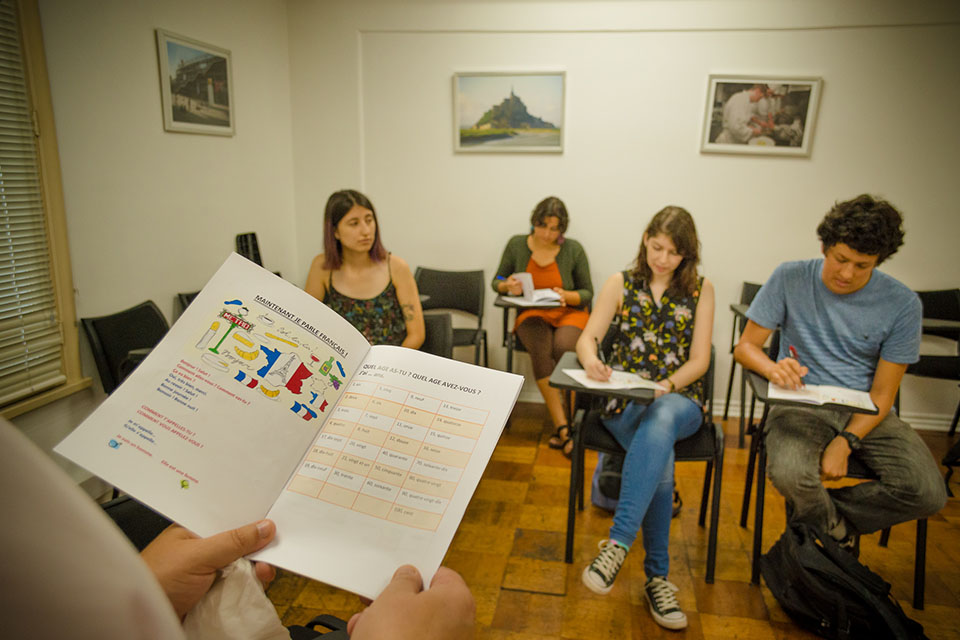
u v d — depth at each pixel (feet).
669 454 6.14
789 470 6.15
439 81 11.77
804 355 6.78
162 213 9.14
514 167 11.92
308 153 12.37
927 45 10.31
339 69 11.94
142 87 8.61
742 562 7.16
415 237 12.49
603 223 11.87
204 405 1.85
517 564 7.10
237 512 1.78
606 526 7.91
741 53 10.86
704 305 7.06
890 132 10.71
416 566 1.67
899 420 6.47
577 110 11.51
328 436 1.97
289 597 6.44
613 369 7.09
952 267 10.91
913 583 6.86
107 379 7.78
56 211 7.43
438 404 2.01
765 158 11.14
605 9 11.05
